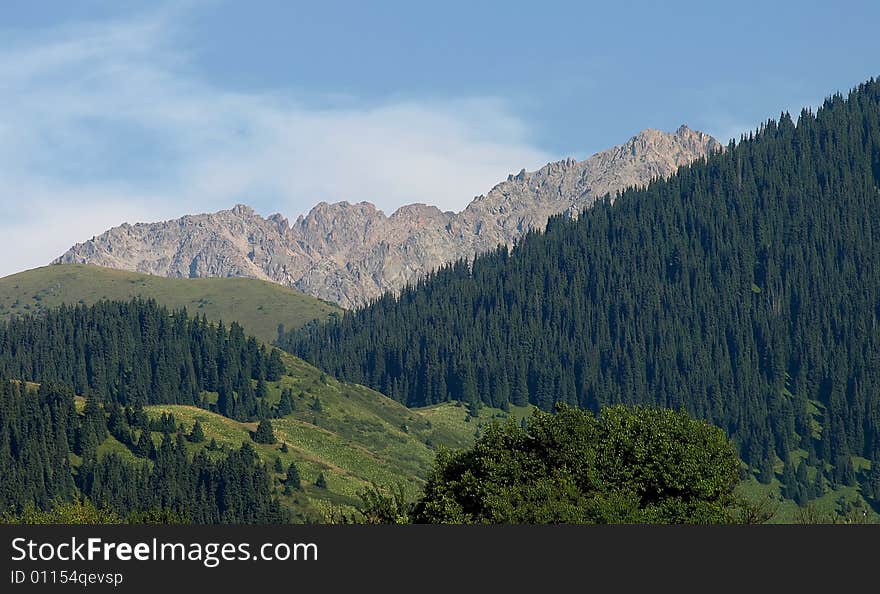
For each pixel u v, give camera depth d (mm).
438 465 86750
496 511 74750
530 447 86500
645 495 83000
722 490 85062
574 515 71688
